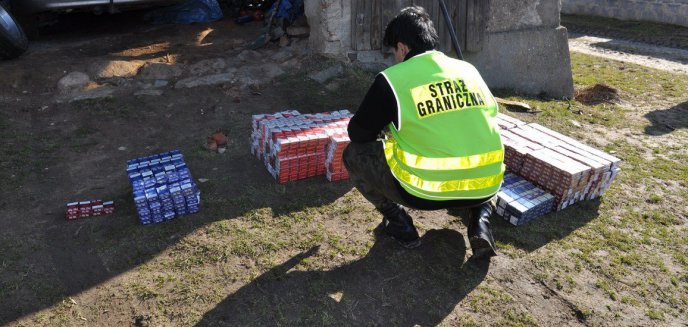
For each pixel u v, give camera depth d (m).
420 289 2.69
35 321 2.38
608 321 2.53
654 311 2.60
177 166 3.43
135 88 5.13
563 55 6.61
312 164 3.70
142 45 6.41
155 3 6.75
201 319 2.43
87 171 3.76
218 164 3.92
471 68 2.65
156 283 2.65
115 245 2.93
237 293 2.60
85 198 3.41
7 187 3.48
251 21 7.56
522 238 3.13
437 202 2.56
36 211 3.24
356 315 2.49
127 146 4.16
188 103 4.93
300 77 5.57
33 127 4.36
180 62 5.77
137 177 3.28
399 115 2.40
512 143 3.77
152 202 3.04
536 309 2.59
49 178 3.64
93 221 3.15
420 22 2.57
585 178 3.40
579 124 5.30
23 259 2.79
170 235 3.03
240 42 6.54
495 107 2.64
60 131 4.33
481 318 2.51
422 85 2.44
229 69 5.58
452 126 2.45
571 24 14.05
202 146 4.18
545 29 6.50
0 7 5.30
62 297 2.54
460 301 2.62
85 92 4.98
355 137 2.62
